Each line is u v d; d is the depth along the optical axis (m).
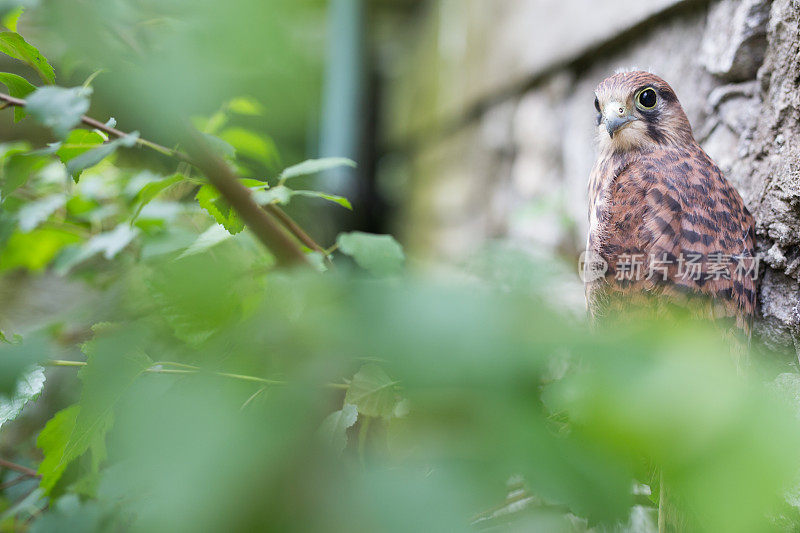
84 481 1.36
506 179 4.69
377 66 7.00
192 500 0.49
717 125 2.33
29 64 1.21
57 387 2.00
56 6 0.67
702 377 0.51
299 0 0.60
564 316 0.50
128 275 2.27
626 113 2.01
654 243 1.77
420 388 0.44
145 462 0.59
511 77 4.45
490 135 4.95
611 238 1.86
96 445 1.34
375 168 6.43
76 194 2.23
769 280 1.86
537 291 0.53
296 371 0.53
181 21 0.81
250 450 0.51
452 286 0.48
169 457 0.56
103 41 0.67
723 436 0.49
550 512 1.25
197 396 0.69
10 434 2.14
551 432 0.55
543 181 4.10
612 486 0.50
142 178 2.11
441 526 0.48
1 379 0.76
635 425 0.48
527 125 4.35
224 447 0.52
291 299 1.03
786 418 0.53
